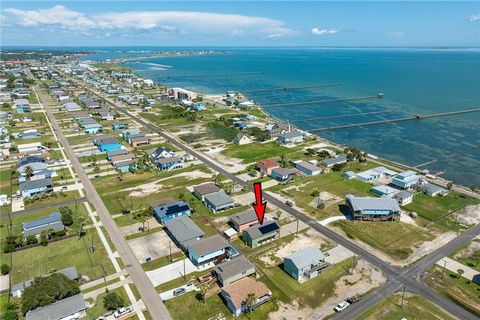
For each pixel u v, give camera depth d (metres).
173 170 127.19
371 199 93.12
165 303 62.69
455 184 115.31
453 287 65.81
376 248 78.81
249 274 69.56
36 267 73.38
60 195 107.12
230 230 85.44
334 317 58.94
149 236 84.75
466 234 83.94
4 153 142.75
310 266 69.56
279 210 96.56
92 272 71.56
